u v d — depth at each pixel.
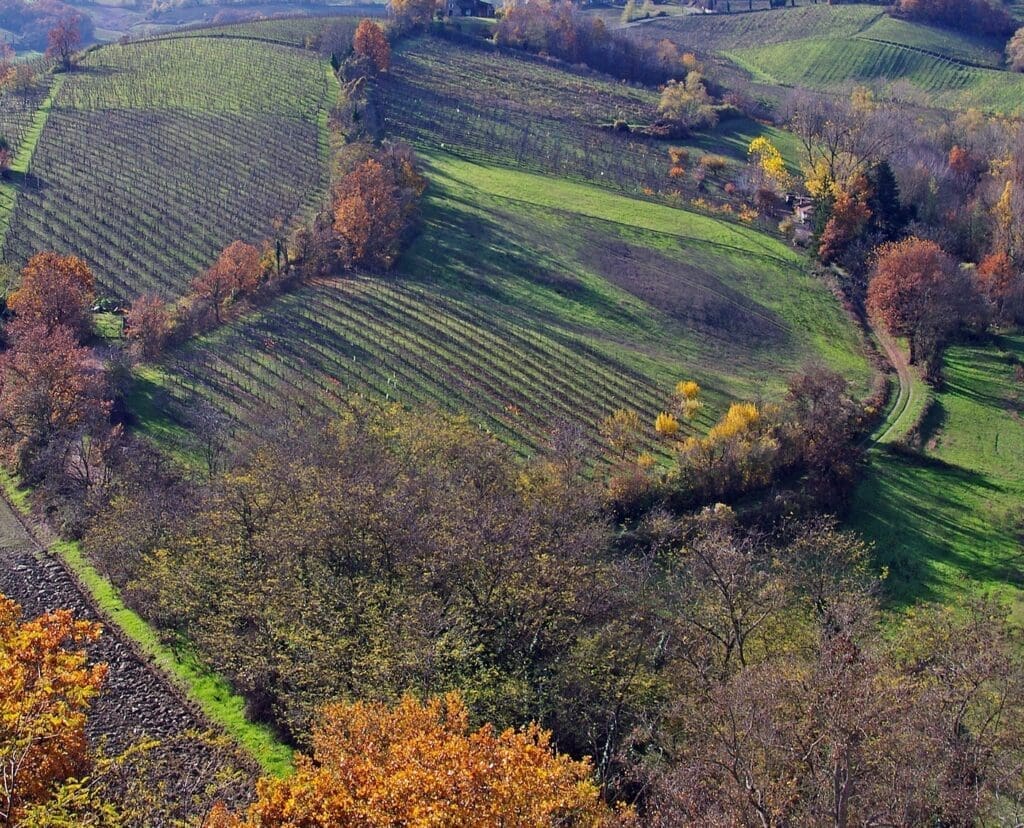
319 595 49.94
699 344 106.25
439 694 41.53
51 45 185.25
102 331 94.88
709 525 69.38
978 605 58.84
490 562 52.69
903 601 68.38
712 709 41.53
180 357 90.69
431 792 29.28
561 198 139.12
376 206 114.12
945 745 38.22
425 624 46.62
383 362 91.81
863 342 109.62
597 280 116.50
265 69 179.75
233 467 69.50
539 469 72.31
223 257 102.19
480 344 96.88
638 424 84.38
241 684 49.66
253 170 136.00
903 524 75.94
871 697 37.22
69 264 95.31
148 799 39.16
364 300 102.75
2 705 32.03
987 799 37.59
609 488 74.31
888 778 36.25
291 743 46.75
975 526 76.31
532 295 111.25
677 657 51.62
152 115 152.00
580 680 47.25
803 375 89.38
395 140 144.75
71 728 34.00
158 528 61.47
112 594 59.66
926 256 104.25
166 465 73.62
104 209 119.50
